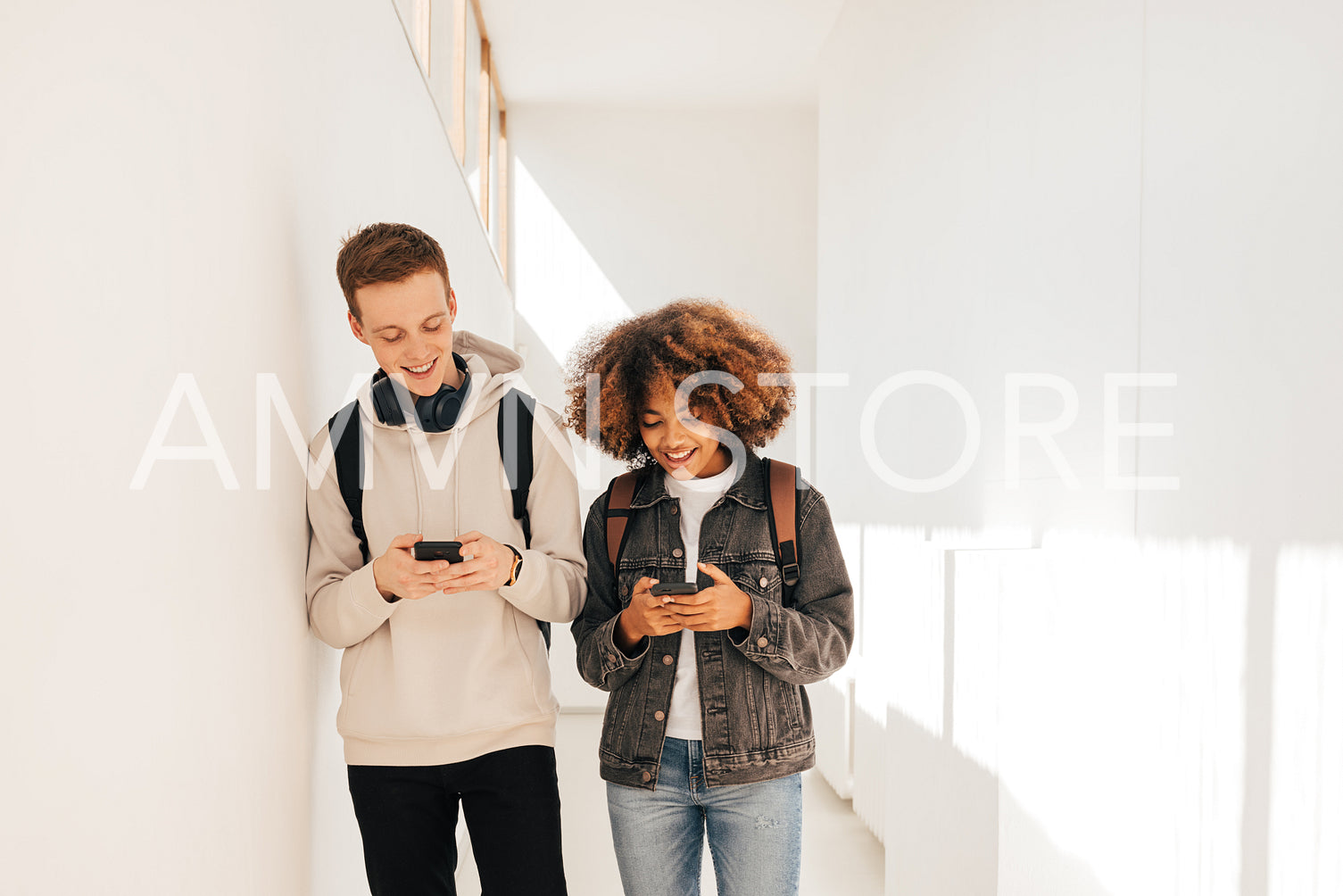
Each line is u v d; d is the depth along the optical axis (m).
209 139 1.16
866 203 4.47
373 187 2.22
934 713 2.65
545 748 1.58
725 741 1.54
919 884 2.77
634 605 1.49
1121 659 2.06
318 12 1.71
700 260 6.95
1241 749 1.64
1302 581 1.49
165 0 1.04
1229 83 1.70
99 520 0.89
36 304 0.79
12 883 0.75
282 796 1.43
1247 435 1.64
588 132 6.95
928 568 2.81
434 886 1.50
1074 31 2.33
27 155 0.78
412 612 1.51
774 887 1.55
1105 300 2.15
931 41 3.52
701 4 5.57
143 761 0.97
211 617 1.15
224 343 1.20
